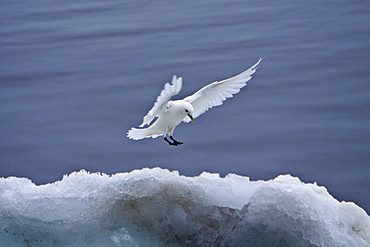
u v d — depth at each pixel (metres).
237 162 17.50
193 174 17.03
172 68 24.23
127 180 8.69
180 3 32.44
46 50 26.52
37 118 20.45
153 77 23.47
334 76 22.88
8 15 30.92
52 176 17.03
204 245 8.20
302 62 24.31
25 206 8.61
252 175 16.77
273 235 8.05
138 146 18.64
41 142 18.89
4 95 22.30
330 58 24.52
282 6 31.25
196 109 11.94
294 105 20.69
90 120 20.23
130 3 32.44
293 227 7.99
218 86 11.41
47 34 28.28
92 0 33.25
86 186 8.77
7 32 28.66
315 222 7.97
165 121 11.57
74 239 8.34
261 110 20.48
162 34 28.20
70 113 20.73
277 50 25.77
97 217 8.48
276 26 28.56
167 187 8.55
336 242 7.89
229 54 25.59
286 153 17.75
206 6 31.59
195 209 8.38
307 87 22.03
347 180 16.11
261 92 21.84
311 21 28.89
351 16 29.17
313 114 20.00
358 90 21.56
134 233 8.31
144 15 30.52
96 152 18.33
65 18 30.53
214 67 24.31
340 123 19.30
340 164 16.94
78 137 19.20
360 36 26.69
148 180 8.63
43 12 31.33
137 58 25.39
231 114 20.31
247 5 31.52
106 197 8.59
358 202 15.15
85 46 26.95
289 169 16.89
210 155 18.00
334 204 8.34
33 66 24.81
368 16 29.02
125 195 8.55
